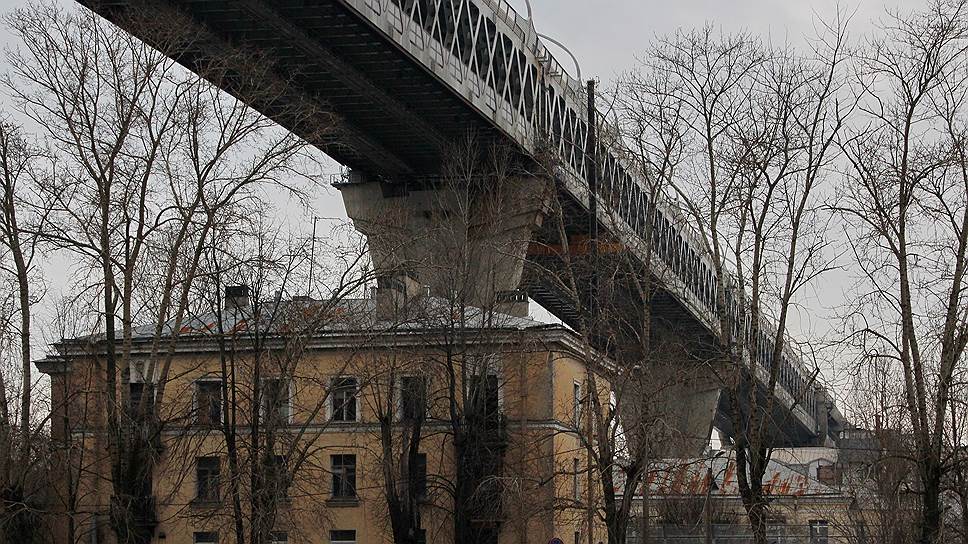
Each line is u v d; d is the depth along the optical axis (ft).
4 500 118.73
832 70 114.52
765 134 115.03
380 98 184.65
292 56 166.61
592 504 130.31
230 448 126.52
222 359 128.57
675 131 119.65
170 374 164.04
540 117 220.64
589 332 129.29
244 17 154.20
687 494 155.12
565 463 169.89
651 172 122.72
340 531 168.45
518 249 160.66
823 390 112.06
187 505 145.18
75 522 150.20
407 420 154.92
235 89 124.47
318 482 160.56
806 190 113.39
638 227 158.71
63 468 139.74
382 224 153.38
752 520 113.80
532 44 220.23
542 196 151.74
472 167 178.81
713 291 198.08
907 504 137.18
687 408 166.30
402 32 170.09
